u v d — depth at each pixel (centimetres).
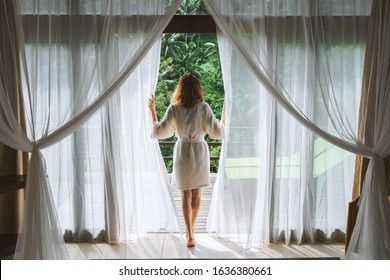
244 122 345
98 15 321
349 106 334
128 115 353
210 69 737
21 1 320
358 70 337
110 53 310
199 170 356
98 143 355
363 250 304
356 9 335
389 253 296
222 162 358
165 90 729
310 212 353
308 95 327
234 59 341
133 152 359
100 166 357
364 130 323
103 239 364
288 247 349
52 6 324
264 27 323
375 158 306
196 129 354
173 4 301
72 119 306
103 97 304
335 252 335
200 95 355
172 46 731
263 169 350
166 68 730
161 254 334
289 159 349
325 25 326
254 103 343
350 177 352
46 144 304
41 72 329
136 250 343
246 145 346
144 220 376
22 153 339
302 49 333
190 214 358
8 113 292
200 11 590
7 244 315
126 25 316
